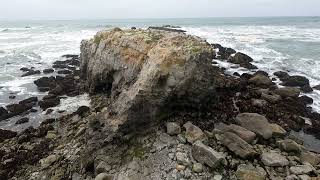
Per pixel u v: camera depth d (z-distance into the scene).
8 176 14.73
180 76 16.09
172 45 17.36
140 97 15.54
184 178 12.58
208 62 17.27
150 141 14.96
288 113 20.05
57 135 18.64
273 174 12.94
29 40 59.50
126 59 20.16
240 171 12.66
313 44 46.31
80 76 30.05
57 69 36.78
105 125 16.00
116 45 21.83
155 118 16.00
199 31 74.25
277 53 39.69
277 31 73.00
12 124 21.41
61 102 24.64
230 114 18.19
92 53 25.73
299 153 14.62
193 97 16.88
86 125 18.89
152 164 13.47
